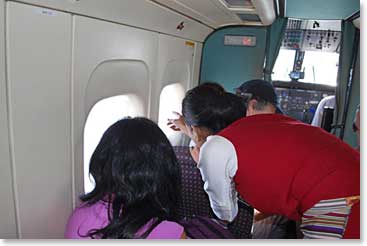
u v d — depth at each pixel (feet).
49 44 4.48
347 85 12.51
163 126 11.00
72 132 5.29
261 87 5.81
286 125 4.80
